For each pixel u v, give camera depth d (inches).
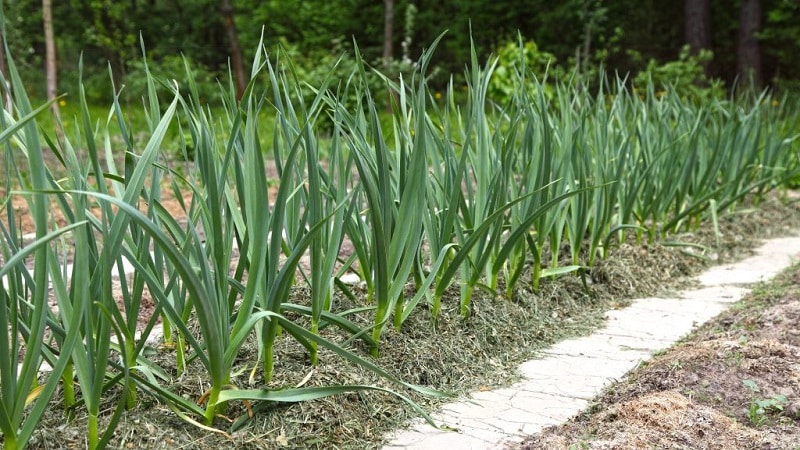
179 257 90.4
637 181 231.0
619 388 138.9
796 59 911.7
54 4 948.0
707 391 134.7
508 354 157.0
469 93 170.2
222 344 106.1
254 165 111.5
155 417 108.9
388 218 132.5
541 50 917.8
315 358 127.3
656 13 956.0
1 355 86.8
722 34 967.0
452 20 967.6
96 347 100.0
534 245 180.4
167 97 644.7
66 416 107.9
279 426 111.8
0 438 98.3
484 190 159.8
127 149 116.0
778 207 331.0
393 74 610.2
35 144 89.0
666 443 112.3
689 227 266.1
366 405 122.7
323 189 148.5
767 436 117.5
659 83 585.9
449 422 123.8
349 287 166.9
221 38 1107.3
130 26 759.1
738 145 283.4
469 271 160.1
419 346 144.6
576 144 192.9
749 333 167.6
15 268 103.7
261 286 119.4
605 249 214.1
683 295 210.8
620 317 187.9
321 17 978.1
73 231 89.7
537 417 126.3
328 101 138.9
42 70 895.1
